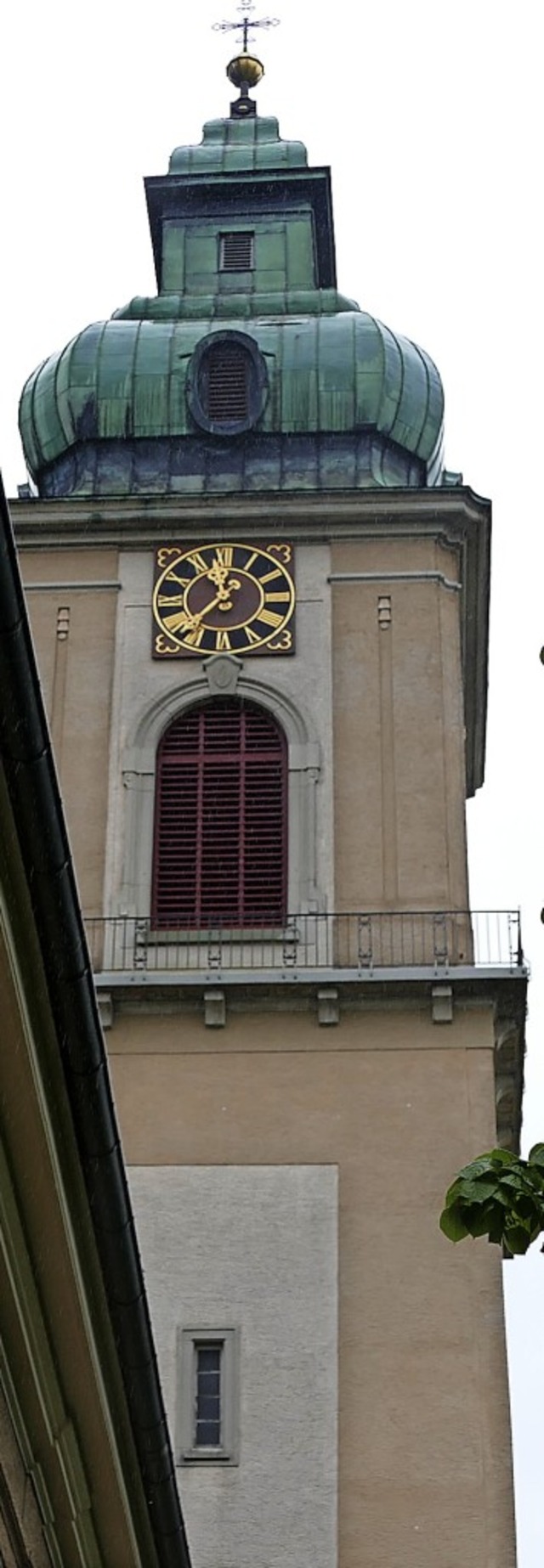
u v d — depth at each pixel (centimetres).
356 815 4275
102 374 4881
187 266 5197
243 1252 3841
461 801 4297
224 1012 4031
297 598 4522
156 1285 3816
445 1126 3931
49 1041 1831
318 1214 3869
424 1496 3622
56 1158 1862
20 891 1770
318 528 4588
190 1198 3894
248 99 5631
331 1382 3719
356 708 4394
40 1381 1909
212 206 5284
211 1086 3984
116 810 4300
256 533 4588
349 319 4997
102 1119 1886
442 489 4594
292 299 5097
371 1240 3838
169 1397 3719
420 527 4584
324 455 4803
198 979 4025
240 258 5216
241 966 4103
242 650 4462
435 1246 3828
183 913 4181
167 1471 2123
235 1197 3891
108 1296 1973
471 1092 3956
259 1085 3984
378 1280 3800
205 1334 3769
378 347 4900
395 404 4853
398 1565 3572
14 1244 1839
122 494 4622
